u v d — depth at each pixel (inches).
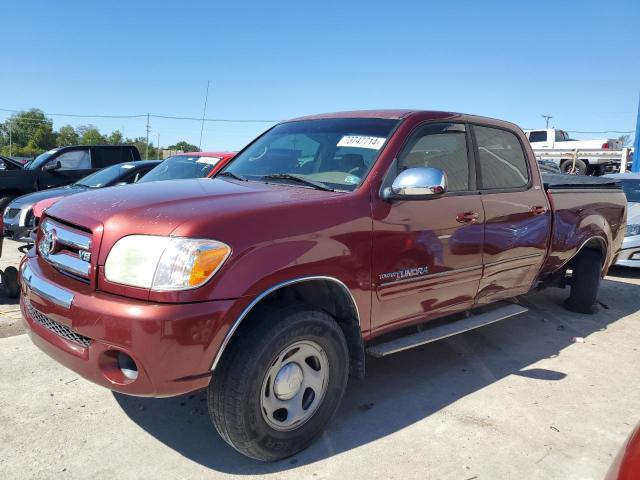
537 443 131.0
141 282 102.1
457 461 122.5
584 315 238.1
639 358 189.2
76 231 115.6
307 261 115.6
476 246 159.0
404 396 154.3
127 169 387.5
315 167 149.8
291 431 119.1
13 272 227.6
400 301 139.9
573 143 1002.7
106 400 145.0
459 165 161.9
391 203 135.9
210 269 103.1
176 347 100.3
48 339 115.0
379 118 156.4
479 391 158.9
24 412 137.3
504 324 222.8
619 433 137.1
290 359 116.8
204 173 321.4
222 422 111.0
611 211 233.0
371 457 123.0
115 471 115.2
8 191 462.3
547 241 191.9
